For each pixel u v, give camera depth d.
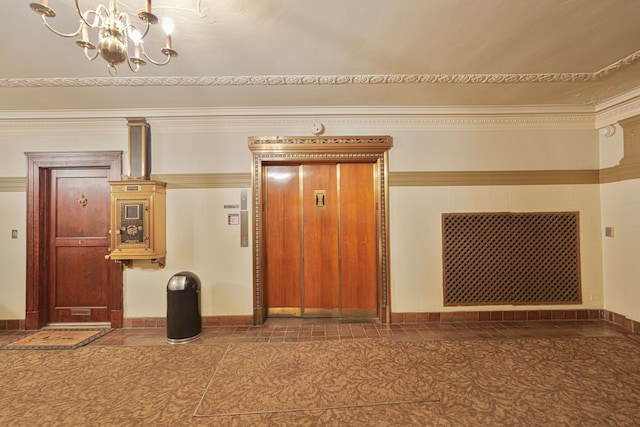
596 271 3.80
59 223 3.82
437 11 2.03
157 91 3.13
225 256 3.75
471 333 3.41
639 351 2.87
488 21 2.14
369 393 2.24
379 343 3.15
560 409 2.01
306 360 2.78
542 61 2.67
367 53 2.52
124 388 2.33
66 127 3.71
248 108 3.62
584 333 3.37
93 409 2.07
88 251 3.81
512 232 3.80
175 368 2.65
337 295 3.94
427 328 3.59
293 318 3.93
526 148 3.82
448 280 3.80
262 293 3.79
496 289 3.80
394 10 2.02
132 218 3.46
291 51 2.47
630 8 2.00
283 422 1.94
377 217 3.84
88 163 3.71
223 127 3.76
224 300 3.74
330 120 3.78
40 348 3.08
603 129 3.71
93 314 3.79
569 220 3.80
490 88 3.18
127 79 2.87
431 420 1.93
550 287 3.80
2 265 3.68
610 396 2.14
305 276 3.95
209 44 2.35
